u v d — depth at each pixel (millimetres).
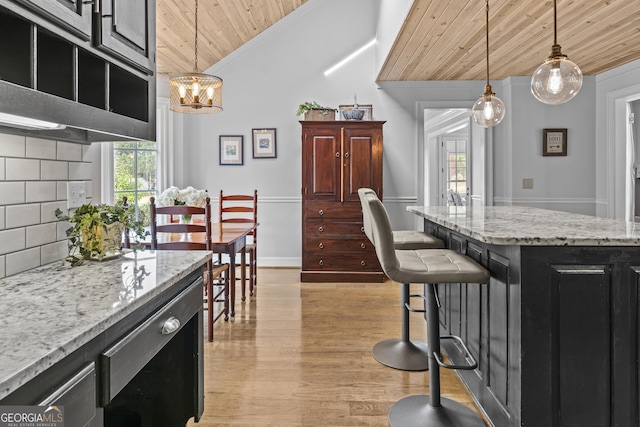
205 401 2027
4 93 798
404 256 2010
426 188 5227
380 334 2910
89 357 751
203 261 1373
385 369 2371
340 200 4469
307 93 5141
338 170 4465
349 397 2064
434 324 1850
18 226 1205
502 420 1645
